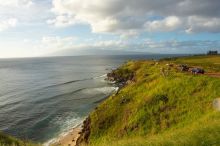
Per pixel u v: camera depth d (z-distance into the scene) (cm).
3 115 8394
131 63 15550
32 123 7475
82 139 5306
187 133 1992
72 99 10712
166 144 1645
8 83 16250
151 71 8850
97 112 5731
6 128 7056
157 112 4569
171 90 4947
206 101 4125
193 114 3978
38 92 12656
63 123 7406
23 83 16188
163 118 4356
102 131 5081
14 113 8638
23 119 7888
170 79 5391
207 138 1675
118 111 5369
